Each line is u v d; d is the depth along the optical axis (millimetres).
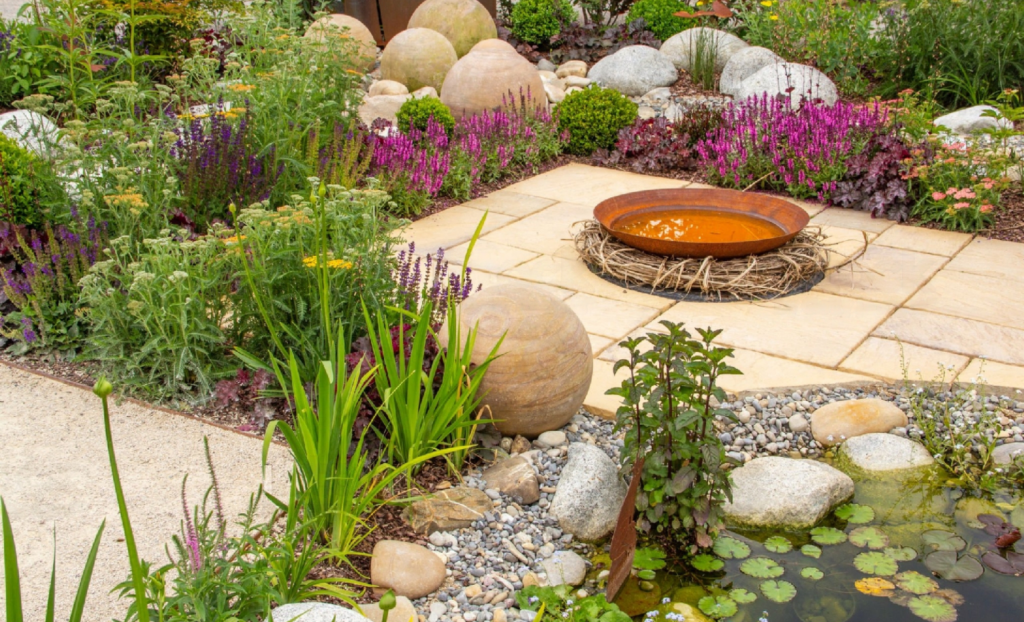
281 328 4156
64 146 5566
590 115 8438
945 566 3186
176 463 3625
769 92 9211
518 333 3682
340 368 3176
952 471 3789
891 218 6594
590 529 3367
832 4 10398
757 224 5969
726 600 3041
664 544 3361
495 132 8094
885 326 4887
